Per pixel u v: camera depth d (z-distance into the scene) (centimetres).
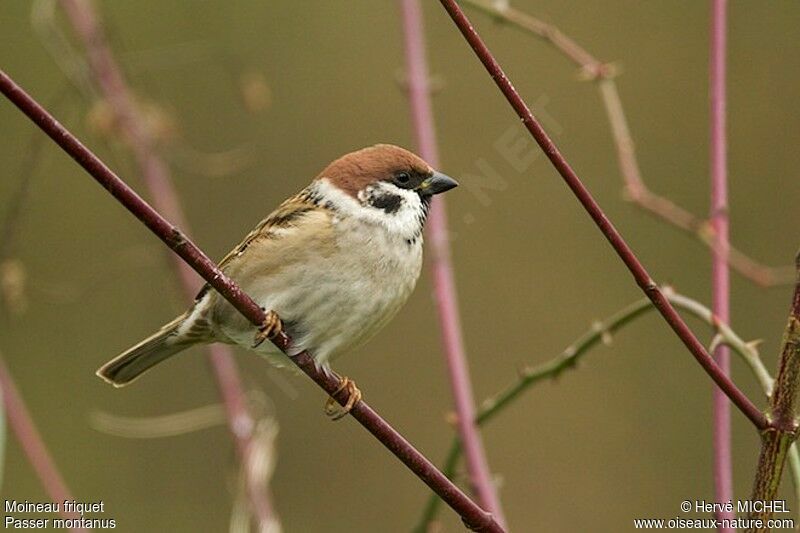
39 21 977
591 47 1274
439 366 1277
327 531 1220
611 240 525
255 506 766
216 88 1240
